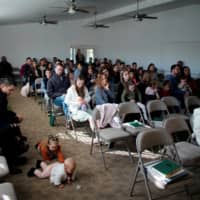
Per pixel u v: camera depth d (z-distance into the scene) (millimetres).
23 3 7070
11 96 7773
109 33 11195
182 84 5355
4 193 1725
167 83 5051
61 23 11906
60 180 2598
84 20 11555
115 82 6375
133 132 3037
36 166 2957
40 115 5504
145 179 2107
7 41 11703
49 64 7934
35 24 11711
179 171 2074
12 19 10133
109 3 7574
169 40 8078
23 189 2537
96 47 11883
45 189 2541
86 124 4645
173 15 7781
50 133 4262
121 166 3051
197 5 6930
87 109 4047
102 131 3102
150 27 8828
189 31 7305
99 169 2973
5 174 2100
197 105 4211
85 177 2783
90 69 6590
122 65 7414
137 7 7359
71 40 12078
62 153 3391
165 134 2367
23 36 11766
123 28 10266
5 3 7023
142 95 4812
